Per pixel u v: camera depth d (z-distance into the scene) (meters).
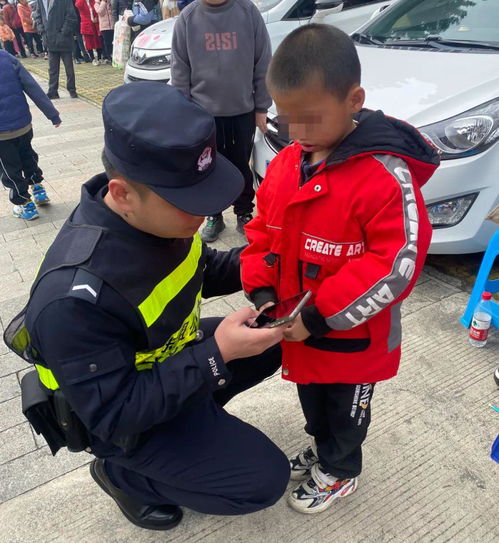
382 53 3.42
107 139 1.11
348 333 1.40
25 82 3.93
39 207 4.50
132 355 1.27
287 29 4.91
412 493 1.82
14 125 3.87
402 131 1.24
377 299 1.22
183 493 1.56
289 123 1.17
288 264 1.41
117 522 1.79
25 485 1.97
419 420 2.10
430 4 3.67
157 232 1.22
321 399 1.64
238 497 1.53
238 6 3.04
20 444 2.15
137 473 1.59
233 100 3.17
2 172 4.02
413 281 1.26
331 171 1.25
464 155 2.56
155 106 1.09
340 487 1.77
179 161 1.07
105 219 1.23
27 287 3.27
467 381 2.28
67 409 1.34
